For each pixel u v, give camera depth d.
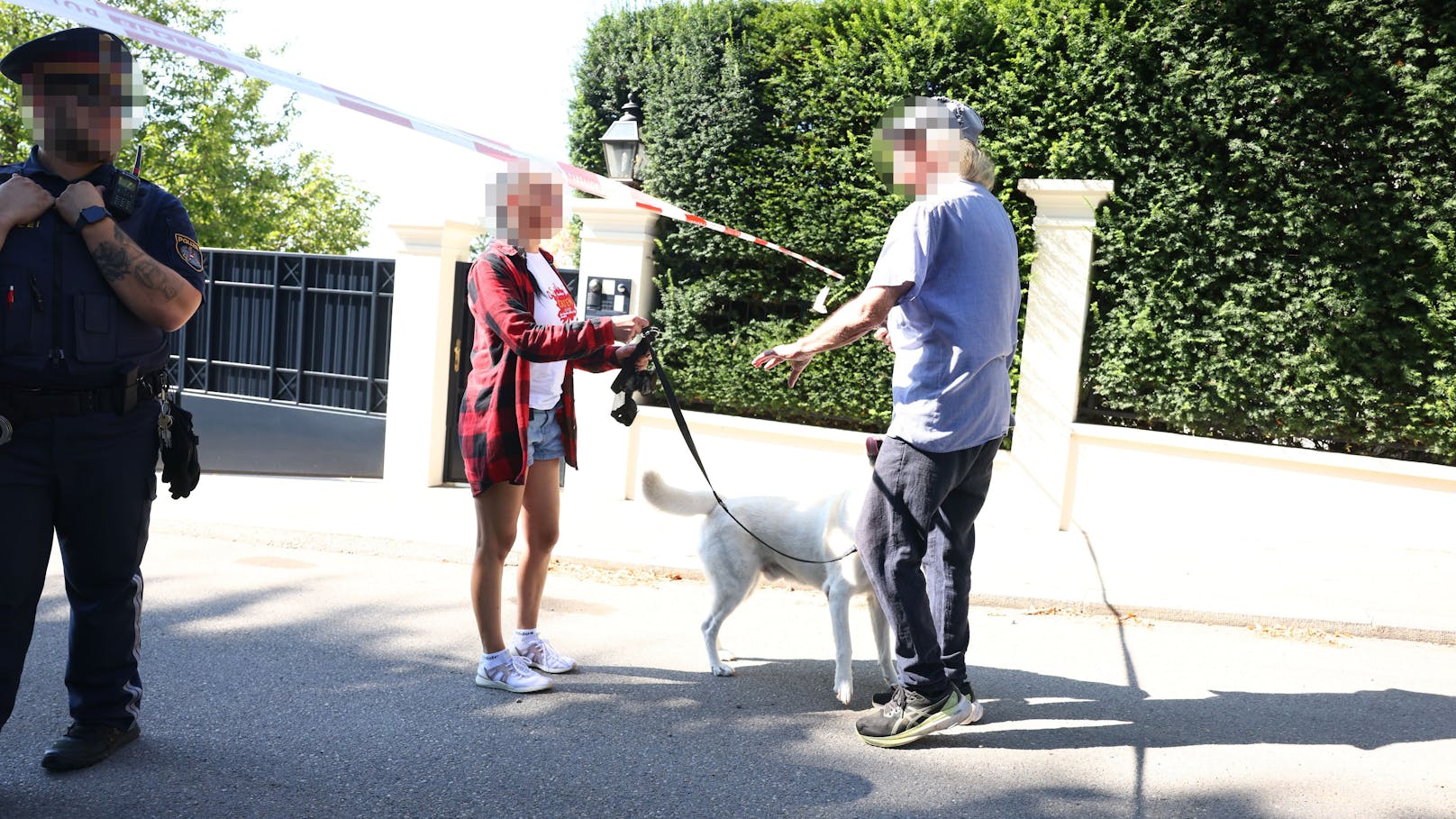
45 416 2.78
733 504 4.32
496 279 3.79
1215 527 7.22
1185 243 7.15
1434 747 3.64
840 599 3.97
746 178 8.26
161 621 4.90
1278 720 3.91
